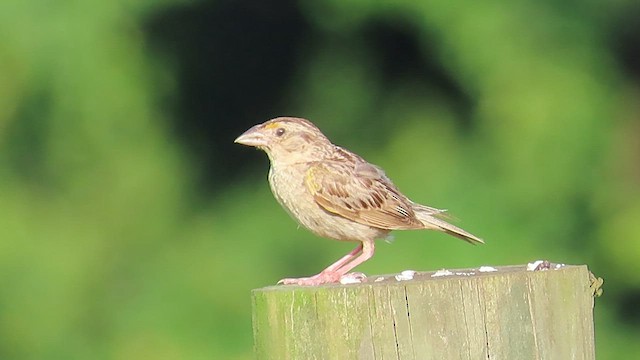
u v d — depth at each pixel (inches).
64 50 623.5
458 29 621.0
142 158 645.3
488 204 618.2
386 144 648.4
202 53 663.1
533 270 251.0
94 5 629.6
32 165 639.1
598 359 634.8
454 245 593.3
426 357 237.5
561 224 619.5
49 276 636.1
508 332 240.8
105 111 634.2
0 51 617.6
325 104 658.2
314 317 240.1
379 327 237.1
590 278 255.3
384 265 584.4
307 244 637.3
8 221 636.1
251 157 663.1
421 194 629.3
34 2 624.4
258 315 247.1
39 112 629.0
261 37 667.4
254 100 668.7
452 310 238.5
